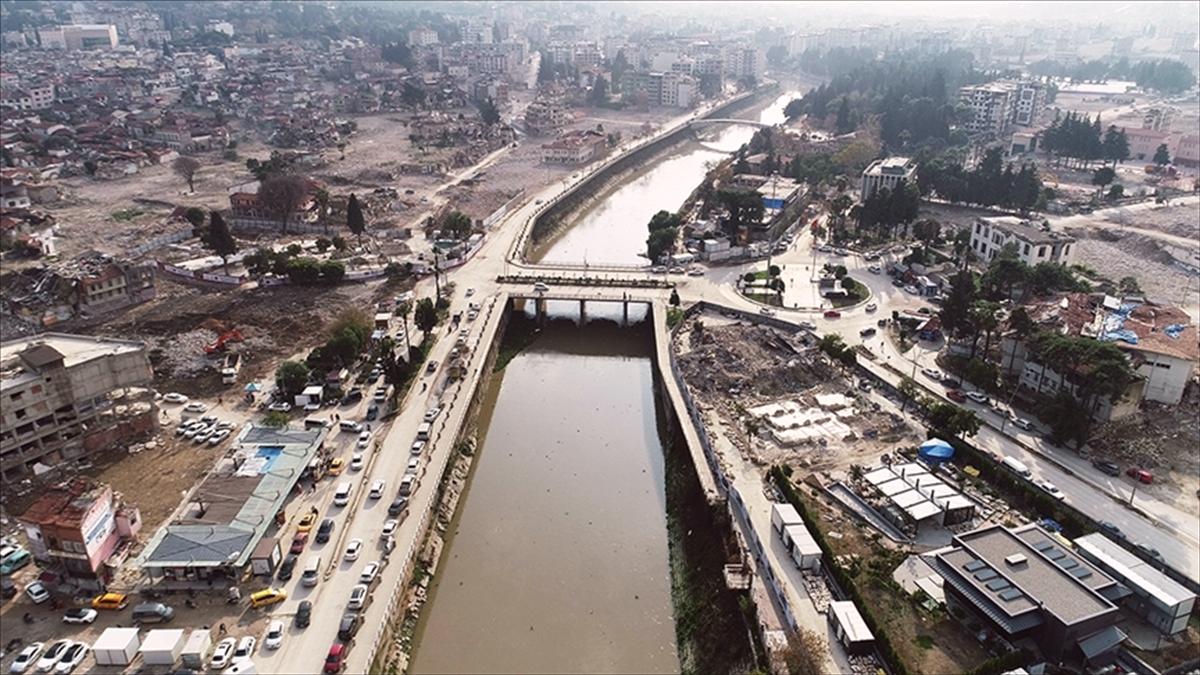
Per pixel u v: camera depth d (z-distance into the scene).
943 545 122.38
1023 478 138.38
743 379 175.88
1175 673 99.12
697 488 139.88
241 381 176.75
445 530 136.38
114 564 117.00
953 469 141.62
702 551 126.69
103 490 119.81
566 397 191.00
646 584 126.25
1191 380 163.50
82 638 105.31
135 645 102.44
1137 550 119.25
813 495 134.88
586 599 122.31
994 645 102.06
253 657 101.31
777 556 119.50
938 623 106.56
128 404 163.75
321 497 134.12
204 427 156.25
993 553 109.06
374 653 102.44
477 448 166.00
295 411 163.88
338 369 175.50
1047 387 161.50
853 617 104.12
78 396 146.88
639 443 169.25
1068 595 101.44
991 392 167.38
